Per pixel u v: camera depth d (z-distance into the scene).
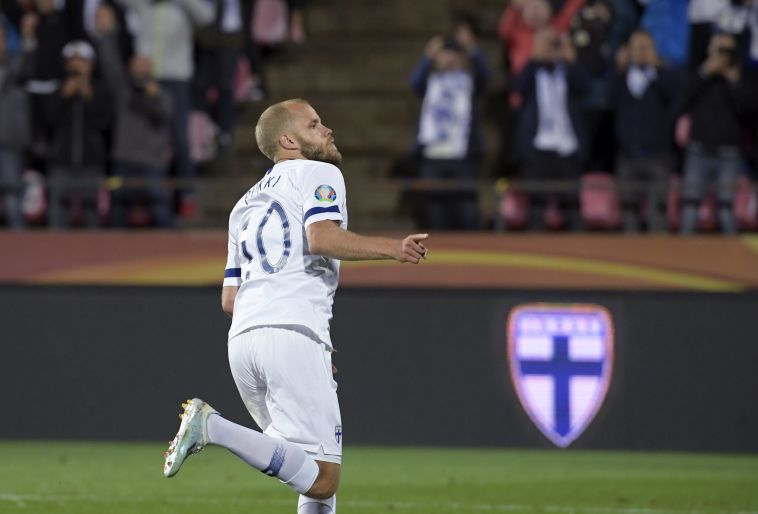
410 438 34.16
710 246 34.19
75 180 36.84
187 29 41.12
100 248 35.16
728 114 37.84
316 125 16.66
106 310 34.75
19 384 34.84
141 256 35.00
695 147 37.97
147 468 29.27
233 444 15.23
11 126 38.31
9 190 36.78
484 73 39.09
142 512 22.67
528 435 33.94
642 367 33.84
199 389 34.47
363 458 31.77
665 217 35.56
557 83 38.47
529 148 38.44
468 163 38.81
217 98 44.03
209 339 34.53
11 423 34.81
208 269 34.81
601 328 33.97
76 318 34.84
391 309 34.38
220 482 27.06
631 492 26.20
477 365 34.16
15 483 26.53
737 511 23.69
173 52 40.81
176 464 15.08
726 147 37.81
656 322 33.94
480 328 34.19
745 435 33.53
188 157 41.12
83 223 36.56
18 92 38.53
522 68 38.69
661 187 35.53
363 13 49.56
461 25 39.28
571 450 33.75
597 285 34.12
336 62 47.97
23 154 38.84
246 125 45.62
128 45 42.50
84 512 22.59
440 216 36.56
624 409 33.78
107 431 34.59
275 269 15.84
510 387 34.03
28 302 34.94
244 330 15.82
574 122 38.50
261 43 48.22
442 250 34.69
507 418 34.00
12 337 34.91
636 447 33.72
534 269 34.34
